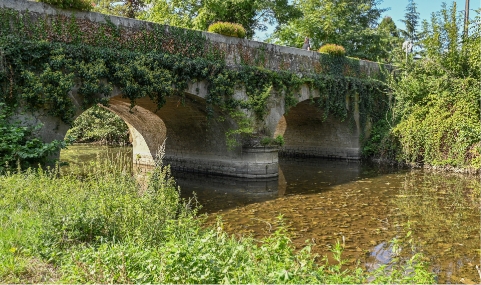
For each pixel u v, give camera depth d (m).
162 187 6.55
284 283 3.92
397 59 20.97
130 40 12.19
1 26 9.74
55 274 4.36
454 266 6.63
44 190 6.33
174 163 19.02
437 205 11.17
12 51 9.59
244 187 14.24
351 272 6.15
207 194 12.97
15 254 4.69
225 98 14.51
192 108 15.32
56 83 10.07
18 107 9.68
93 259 4.52
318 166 20.05
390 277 4.68
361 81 20.73
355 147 21.69
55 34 10.62
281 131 25.42
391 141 20.31
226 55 14.73
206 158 17.33
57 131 10.28
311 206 11.09
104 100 11.12
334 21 29.31
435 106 18.73
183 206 7.23
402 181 15.23
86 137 29.86
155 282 4.04
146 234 5.32
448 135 17.73
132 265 4.44
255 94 15.24
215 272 4.18
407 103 19.86
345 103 20.08
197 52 13.86
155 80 12.20
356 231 8.63
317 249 7.42
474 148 16.77
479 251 7.37
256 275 4.11
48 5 10.55
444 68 18.62
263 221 9.44
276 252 4.71
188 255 4.24
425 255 7.14
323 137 22.98
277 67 16.64
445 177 16.09
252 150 15.54
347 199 12.05
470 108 17.39
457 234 8.42
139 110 18.06
